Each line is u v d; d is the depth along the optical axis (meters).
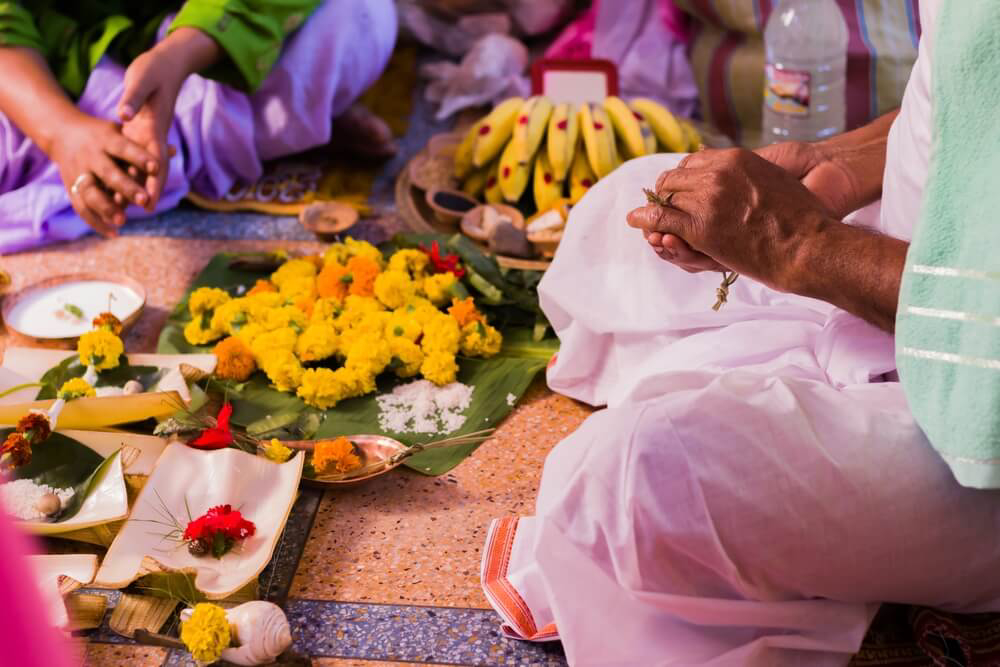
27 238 2.95
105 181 2.62
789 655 1.54
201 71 2.91
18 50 2.90
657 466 1.42
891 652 1.67
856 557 1.45
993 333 1.21
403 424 2.23
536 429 2.25
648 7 3.71
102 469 1.93
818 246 1.44
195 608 1.66
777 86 3.08
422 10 4.10
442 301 2.53
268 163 3.38
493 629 1.76
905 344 1.31
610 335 2.21
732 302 2.04
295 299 2.50
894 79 3.15
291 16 2.98
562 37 3.83
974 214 1.23
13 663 0.62
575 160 3.05
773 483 1.42
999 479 1.26
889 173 1.74
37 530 1.84
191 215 3.16
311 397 2.26
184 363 2.25
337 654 1.72
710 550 1.45
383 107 3.81
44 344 2.44
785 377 1.49
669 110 3.51
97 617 1.76
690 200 1.52
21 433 1.93
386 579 1.87
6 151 3.01
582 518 1.49
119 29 3.05
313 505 2.04
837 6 3.16
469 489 2.09
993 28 1.21
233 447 2.10
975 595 1.53
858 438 1.43
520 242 2.80
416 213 3.09
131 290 2.64
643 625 1.54
